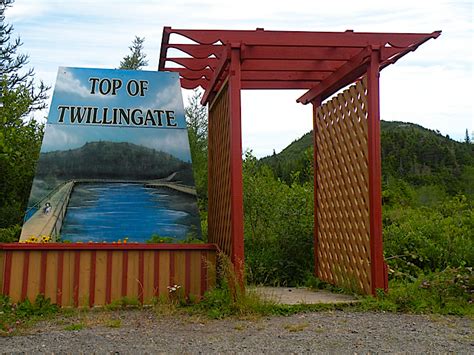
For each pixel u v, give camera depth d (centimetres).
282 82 661
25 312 474
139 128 652
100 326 423
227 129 543
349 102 575
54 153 629
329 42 504
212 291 503
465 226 838
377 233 509
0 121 859
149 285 525
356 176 553
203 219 1026
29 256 505
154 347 352
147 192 639
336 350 343
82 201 625
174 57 619
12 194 1002
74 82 650
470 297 506
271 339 373
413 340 370
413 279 613
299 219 721
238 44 498
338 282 595
